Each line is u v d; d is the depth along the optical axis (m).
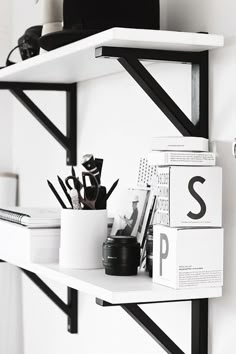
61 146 1.97
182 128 1.31
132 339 1.61
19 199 2.28
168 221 1.21
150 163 1.27
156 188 1.37
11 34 2.29
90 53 1.35
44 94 2.10
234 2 1.25
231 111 1.27
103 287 1.21
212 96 1.32
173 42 1.21
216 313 1.31
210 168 1.23
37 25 1.92
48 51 1.52
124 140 1.65
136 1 1.37
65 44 1.45
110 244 1.33
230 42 1.27
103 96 1.75
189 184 1.21
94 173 1.44
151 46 1.25
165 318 1.48
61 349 1.98
